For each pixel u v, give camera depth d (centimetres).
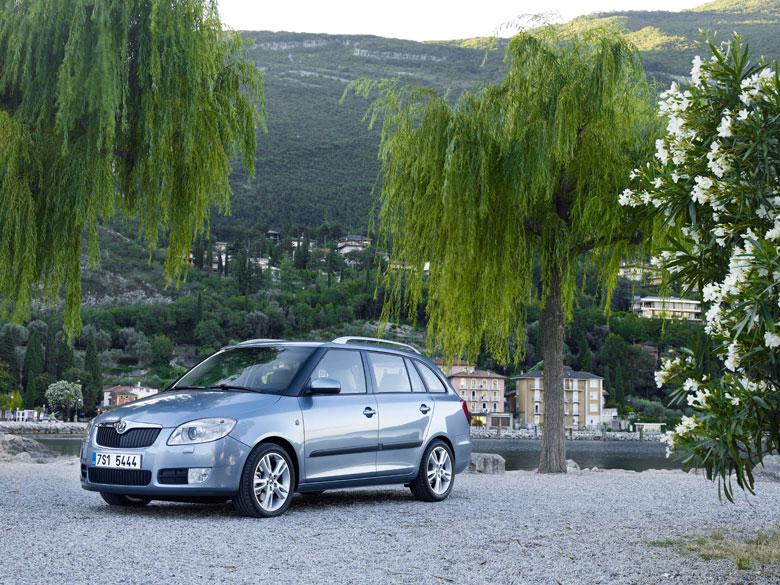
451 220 1513
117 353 19338
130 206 1328
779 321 491
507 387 17412
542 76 1546
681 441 527
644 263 1678
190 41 1277
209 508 899
